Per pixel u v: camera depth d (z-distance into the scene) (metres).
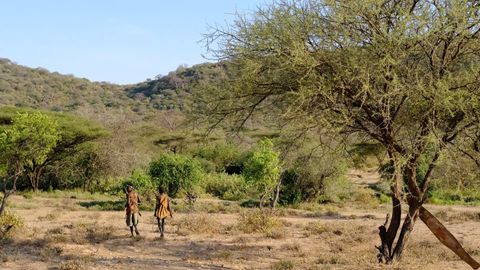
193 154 42.69
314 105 8.70
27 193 33.50
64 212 22.31
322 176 30.39
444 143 8.62
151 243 13.72
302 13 8.80
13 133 16.56
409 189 9.66
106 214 21.97
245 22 9.21
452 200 32.31
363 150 10.81
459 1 7.84
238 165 43.91
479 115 8.50
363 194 32.16
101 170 39.25
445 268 10.69
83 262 10.31
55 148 35.41
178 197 30.16
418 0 8.64
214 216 21.75
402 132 9.23
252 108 10.03
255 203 29.34
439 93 7.98
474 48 8.98
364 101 8.31
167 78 105.06
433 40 8.48
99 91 119.88
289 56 8.44
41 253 11.39
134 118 65.62
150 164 29.66
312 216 23.12
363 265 10.52
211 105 10.06
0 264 10.34
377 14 8.23
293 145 10.22
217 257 11.84
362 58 8.32
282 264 10.47
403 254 11.91
